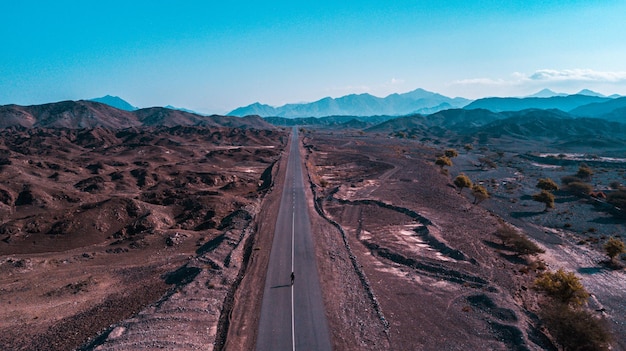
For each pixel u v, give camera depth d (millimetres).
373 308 30688
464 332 27922
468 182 84938
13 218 61406
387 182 92688
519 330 27516
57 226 52469
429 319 29703
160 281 36062
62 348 25516
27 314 30172
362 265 40594
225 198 65125
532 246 46594
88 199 71812
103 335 26375
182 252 44844
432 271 39688
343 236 48906
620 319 34719
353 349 25109
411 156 150250
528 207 77625
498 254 46500
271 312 29297
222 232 51250
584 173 107688
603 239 58062
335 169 117375
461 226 56562
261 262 39000
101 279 37562
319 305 30438
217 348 25141
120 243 49344
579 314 27719
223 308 30219
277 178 89938
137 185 89938
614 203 75250
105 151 143375
